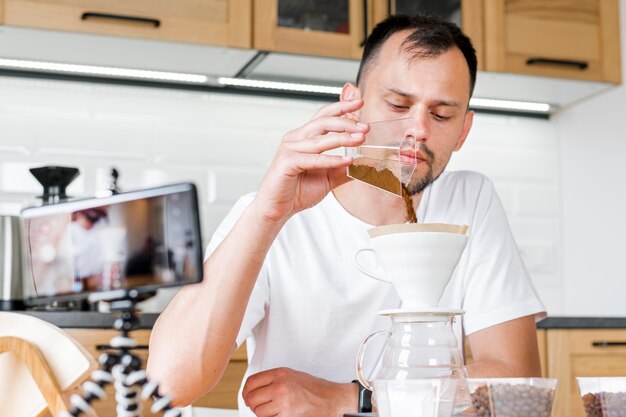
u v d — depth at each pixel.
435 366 0.85
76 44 2.51
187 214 0.56
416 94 1.33
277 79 2.85
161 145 2.87
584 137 3.27
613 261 3.13
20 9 2.38
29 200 2.71
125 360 0.58
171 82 2.89
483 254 1.56
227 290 1.10
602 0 3.06
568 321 2.51
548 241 3.29
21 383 0.86
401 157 1.17
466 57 1.39
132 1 2.49
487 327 1.49
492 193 1.66
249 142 2.96
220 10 2.59
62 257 0.57
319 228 1.50
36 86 2.76
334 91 2.99
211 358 1.12
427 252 0.86
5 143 2.71
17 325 0.84
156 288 0.56
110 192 0.64
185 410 1.29
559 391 2.47
